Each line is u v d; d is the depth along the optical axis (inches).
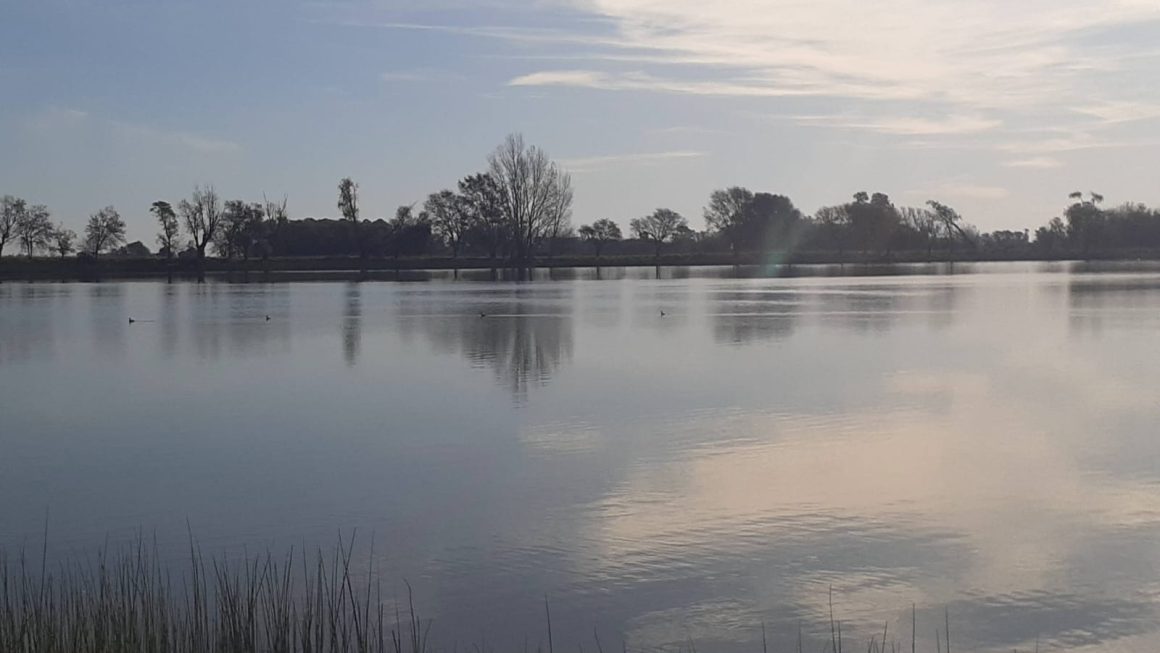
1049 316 2097.7
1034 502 677.9
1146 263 5689.0
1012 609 509.7
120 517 681.6
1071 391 1117.1
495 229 5580.7
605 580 551.8
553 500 695.7
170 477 783.1
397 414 1023.0
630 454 824.9
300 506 696.4
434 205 5871.1
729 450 833.5
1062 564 565.6
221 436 930.7
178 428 972.6
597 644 480.4
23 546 625.6
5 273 4830.2
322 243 5654.5
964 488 712.4
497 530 634.8
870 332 1788.9
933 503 677.3
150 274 5128.0
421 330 1895.9
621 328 1900.8
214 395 1168.2
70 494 739.4
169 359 1505.9
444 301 2795.3
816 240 6186.0
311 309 2490.2
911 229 6190.9
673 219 6525.6
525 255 5487.2
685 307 2459.4
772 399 1076.5
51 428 982.4
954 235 6407.5
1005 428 913.5
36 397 1171.3
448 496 711.7
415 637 456.4
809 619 502.9
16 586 546.6
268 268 5118.1
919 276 4379.9
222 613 446.0
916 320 2030.0
